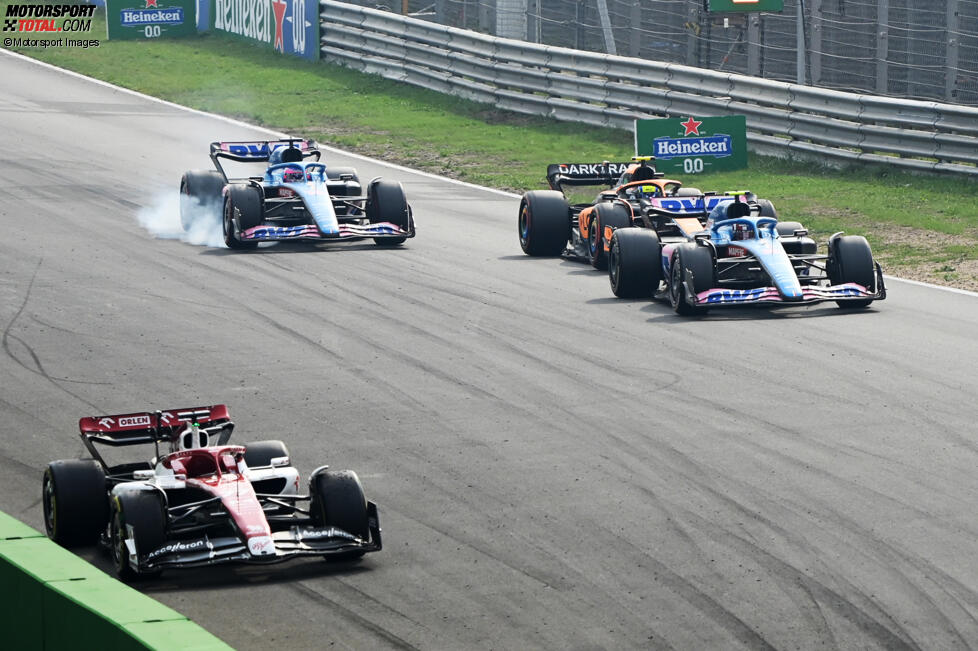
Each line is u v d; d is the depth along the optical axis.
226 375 51.53
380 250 77.94
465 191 100.94
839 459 41.44
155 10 167.25
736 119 106.62
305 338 57.16
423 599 30.83
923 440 43.31
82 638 23.53
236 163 107.88
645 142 105.31
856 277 62.69
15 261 71.50
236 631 28.92
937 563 32.94
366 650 27.98
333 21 149.50
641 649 28.03
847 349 55.66
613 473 40.34
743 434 44.09
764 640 28.48
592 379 51.12
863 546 34.16
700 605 30.44
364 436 44.22
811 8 129.75
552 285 69.19
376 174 106.44
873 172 102.44
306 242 80.12
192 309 62.03
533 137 119.88
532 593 31.20
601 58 120.25
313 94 137.00
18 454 42.09
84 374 51.41
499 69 129.75
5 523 29.84
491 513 36.94
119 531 31.67
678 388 49.78
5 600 26.67
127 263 71.88
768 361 53.72
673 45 144.88
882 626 29.22
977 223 86.94
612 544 34.47
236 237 74.19
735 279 65.19
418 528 35.78
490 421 45.84
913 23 126.19
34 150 107.81
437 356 54.50
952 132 98.69
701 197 70.31
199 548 31.17
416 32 139.00
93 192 93.19
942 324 60.69
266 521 31.75
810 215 90.44
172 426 35.59
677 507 37.28
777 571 32.50
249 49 159.50
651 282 65.19
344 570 32.78
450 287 67.88
